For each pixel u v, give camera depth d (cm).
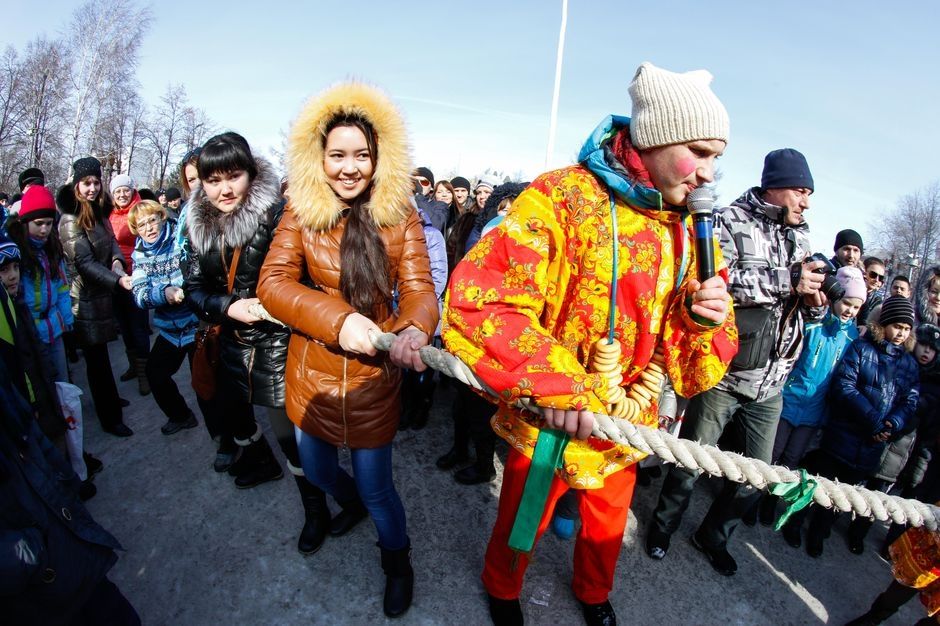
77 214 331
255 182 216
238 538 247
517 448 178
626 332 156
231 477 290
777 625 235
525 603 222
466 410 297
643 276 150
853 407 290
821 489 126
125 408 375
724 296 143
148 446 319
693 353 164
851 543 297
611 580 205
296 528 254
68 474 162
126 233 471
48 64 2778
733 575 259
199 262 226
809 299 241
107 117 2869
